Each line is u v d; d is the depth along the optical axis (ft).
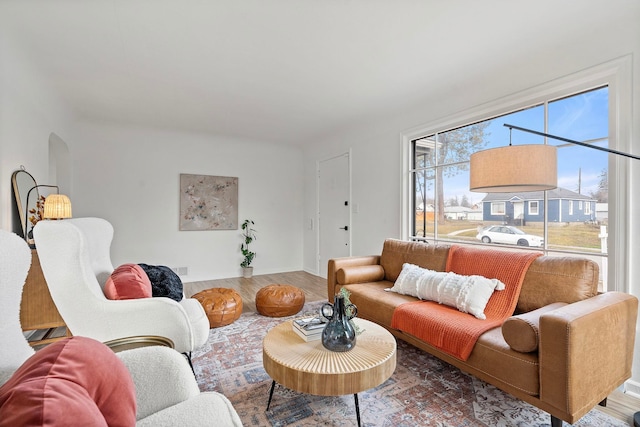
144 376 3.33
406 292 8.82
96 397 2.38
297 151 19.77
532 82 8.56
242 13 6.56
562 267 6.80
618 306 5.51
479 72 9.27
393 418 5.51
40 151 10.03
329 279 10.84
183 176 16.43
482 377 5.89
